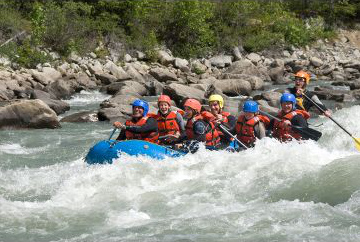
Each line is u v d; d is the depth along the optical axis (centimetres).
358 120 2259
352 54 6247
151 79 4494
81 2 5291
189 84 4012
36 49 4656
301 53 5981
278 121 1764
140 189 1435
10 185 1536
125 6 5503
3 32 4769
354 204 1255
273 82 4716
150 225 1208
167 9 5700
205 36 5650
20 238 1159
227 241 1108
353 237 1095
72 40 4900
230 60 5409
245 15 6078
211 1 6178
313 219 1194
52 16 4862
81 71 4509
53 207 1334
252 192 1375
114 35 5247
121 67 4731
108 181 1487
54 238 1156
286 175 1443
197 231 1163
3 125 2455
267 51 5869
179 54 5512
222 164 1559
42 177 1612
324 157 1578
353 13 6850
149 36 5394
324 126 2219
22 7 5350
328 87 3991
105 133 2398
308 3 6975
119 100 3077
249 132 1727
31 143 2181
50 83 3919
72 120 2706
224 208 1288
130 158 1596
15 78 3841
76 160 1848
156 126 1747
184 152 1691
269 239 1105
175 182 1470
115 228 1202
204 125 1723
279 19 6281
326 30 6675
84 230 1196
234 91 3800
